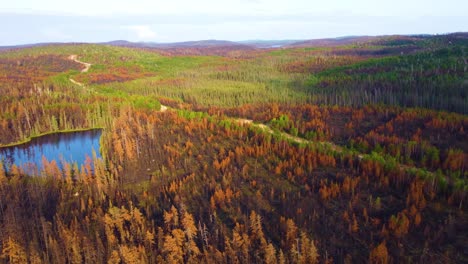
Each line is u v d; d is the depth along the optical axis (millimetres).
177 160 98750
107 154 106438
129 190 83438
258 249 57531
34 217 70938
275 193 75938
